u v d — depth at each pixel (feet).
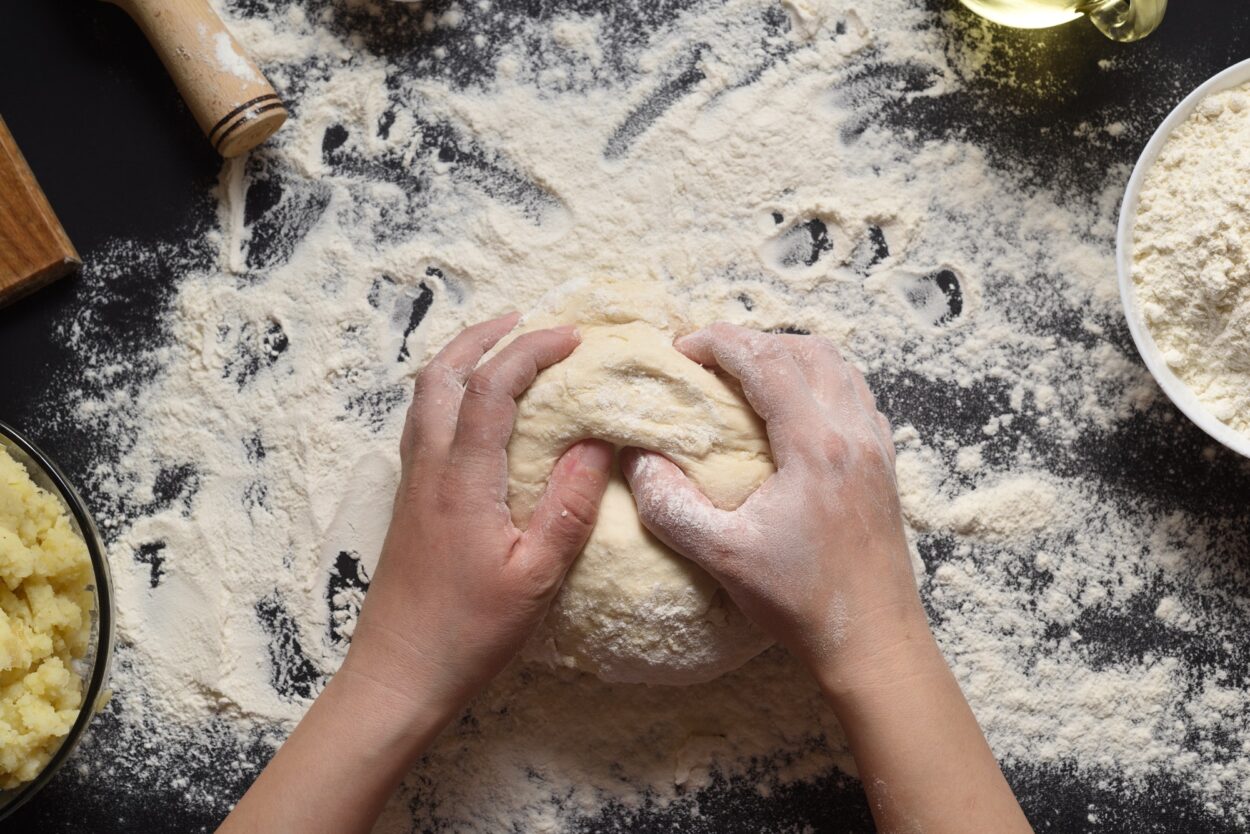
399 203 3.70
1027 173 3.67
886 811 2.97
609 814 3.59
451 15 3.72
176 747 3.61
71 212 3.71
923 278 3.67
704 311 3.64
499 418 3.01
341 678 3.15
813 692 3.55
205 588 3.62
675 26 3.71
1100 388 3.64
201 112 3.47
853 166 3.67
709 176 3.66
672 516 2.98
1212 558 3.60
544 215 3.68
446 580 3.02
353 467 3.62
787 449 2.99
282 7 3.71
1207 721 3.58
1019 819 2.97
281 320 3.67
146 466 3.67
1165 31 3.69
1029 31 3.68
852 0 3.69
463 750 3.58
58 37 3.73
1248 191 3.20
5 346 3.69
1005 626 3.59
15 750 3.01
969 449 3.63
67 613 3.15
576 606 3.12
